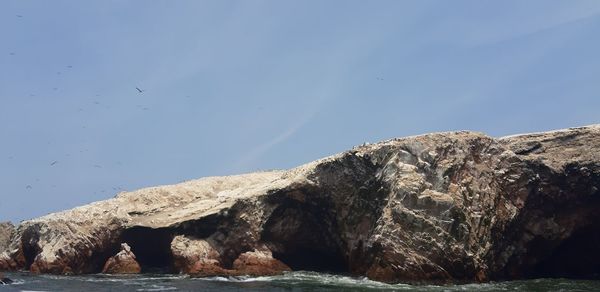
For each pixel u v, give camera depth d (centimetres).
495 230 4422
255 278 4556
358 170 4938
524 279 4469
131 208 5844
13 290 3853
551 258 4825
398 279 4166
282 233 5247
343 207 4953
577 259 4856
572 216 4600
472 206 4428
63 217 5597
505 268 4425
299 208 5259
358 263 4744
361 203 4853
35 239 5609
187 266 4966
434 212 4294
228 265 5156
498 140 4972
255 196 5328
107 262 5306
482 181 4559
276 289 3834
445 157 4653
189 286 4062
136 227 5509
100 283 4300
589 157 4581
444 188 4472
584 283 4147
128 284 4228
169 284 4209
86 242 5359
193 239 5238
